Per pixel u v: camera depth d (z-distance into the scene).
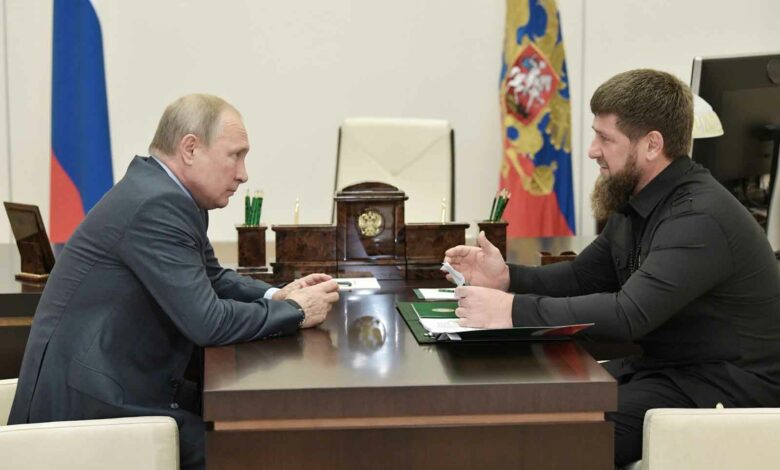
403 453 1.47
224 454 1.45
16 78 4.49
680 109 1.94
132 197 1.79
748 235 1.86
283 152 4.70
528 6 4.31
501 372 1.53
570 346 1.72
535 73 4.32
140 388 1.82
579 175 4.81
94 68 3.92
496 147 4.77
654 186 1.96
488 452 1.48
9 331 2.38
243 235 2.50
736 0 4.73
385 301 2.16
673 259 1.81
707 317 1.91
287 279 2.49
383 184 2.51
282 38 4.61
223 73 4.60
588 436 1.48
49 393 1.78
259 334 1.76
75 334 1.79
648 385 1.94
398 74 4.68
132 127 4.59
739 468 1.61
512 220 4.36
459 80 4.71
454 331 1.69
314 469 1.46
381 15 4.64
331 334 1.81
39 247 2.50
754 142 2.89
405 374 1.51
